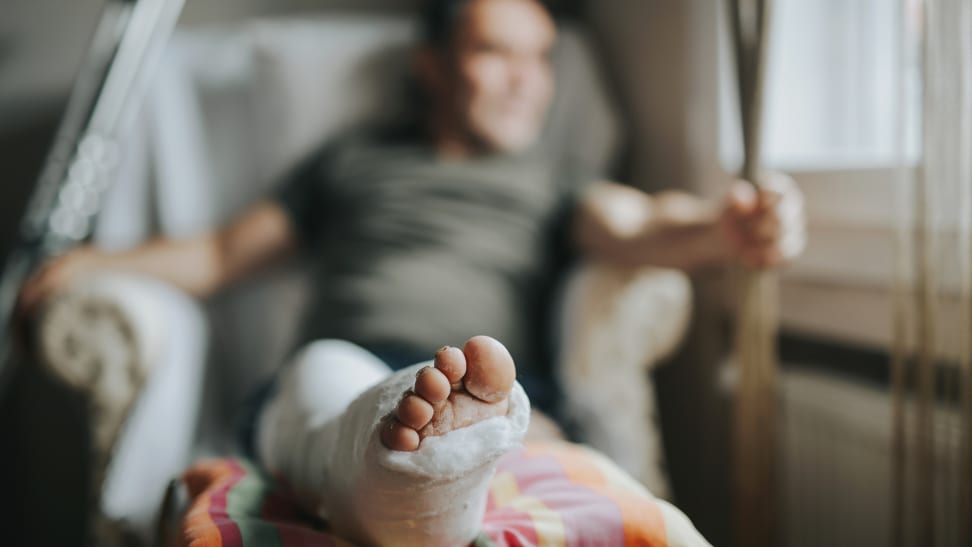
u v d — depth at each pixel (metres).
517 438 0.47
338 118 1.35
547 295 1.21
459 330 1.08
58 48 1.46
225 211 1.34
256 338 1.27
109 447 0.95
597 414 1.00
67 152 1.02
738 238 0.87
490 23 1.18
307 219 1.27
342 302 1.12
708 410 1.29
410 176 1.21
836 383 0.99
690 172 1.27
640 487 0.63
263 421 0.83
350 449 0.49
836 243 1.02
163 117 1.29
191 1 1.51
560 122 1.39
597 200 1.19
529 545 0.52
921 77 0.71
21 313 1.02
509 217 1.19
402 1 1.62
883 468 0.88
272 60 1.34
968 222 0.71
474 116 1.20
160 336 0.98
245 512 0.58
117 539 0.93
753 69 0.82
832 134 1.11
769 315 0.90
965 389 0.72
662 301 1.04
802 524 1.02
